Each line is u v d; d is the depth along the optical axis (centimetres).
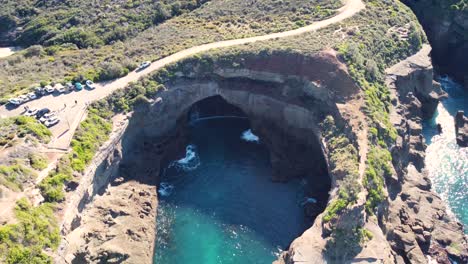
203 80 10062
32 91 9275
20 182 7062
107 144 8581
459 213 8800
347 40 10325
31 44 12262
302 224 8456
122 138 9100
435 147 10244
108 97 9269
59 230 6981
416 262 7569
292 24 11156
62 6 13012
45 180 7331
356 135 8475
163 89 9731
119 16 12369
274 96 9881
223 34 11056
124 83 9644
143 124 9612
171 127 10044
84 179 7819
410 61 10925
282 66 9806
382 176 8100
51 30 12269
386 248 7150
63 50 11481
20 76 10219
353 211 7238
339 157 8300
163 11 12319
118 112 9219
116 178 8912
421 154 9681
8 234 6275
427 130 10775
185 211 8781
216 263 7875
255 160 9844
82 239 7469
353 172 7806
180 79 9962
